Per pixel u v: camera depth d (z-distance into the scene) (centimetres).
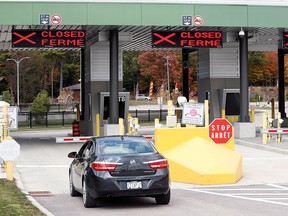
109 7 4578
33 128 8581
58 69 14762
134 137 2109
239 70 5594
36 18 4469
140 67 14538
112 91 4869
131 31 5312
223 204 2009
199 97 5950
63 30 4769
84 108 6172
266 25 4834
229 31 5306
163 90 13200
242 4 4791
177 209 1908
